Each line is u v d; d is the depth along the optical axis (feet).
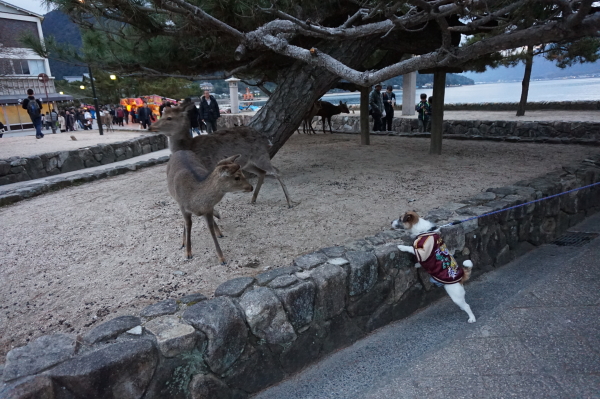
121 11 18.42
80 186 25.55
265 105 23.09
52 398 6.90
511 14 15.03
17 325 9.88
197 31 20.40
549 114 49.55
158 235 15.76
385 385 9.04
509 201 15.62
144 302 10.66
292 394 9.29
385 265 11.54
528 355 9.71
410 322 12.18
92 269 12.92
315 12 21.12
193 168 12.83
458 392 8.61
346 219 16.34
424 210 16.89
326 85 22.45
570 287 12.87
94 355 7.34
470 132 45.14
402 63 14.28
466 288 14.02
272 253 13.52
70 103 134.21
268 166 18.26
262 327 9.17
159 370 7.82
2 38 91.81
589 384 8.59
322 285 10.11
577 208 19.63
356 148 35.14
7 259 14.01
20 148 42.60
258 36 17.87
